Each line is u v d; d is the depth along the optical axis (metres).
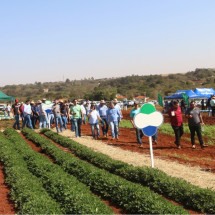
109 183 12.96
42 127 35.03
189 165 17.05
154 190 13.07
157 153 20.94
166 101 54.44
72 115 28.72
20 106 35.75
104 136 28.84
